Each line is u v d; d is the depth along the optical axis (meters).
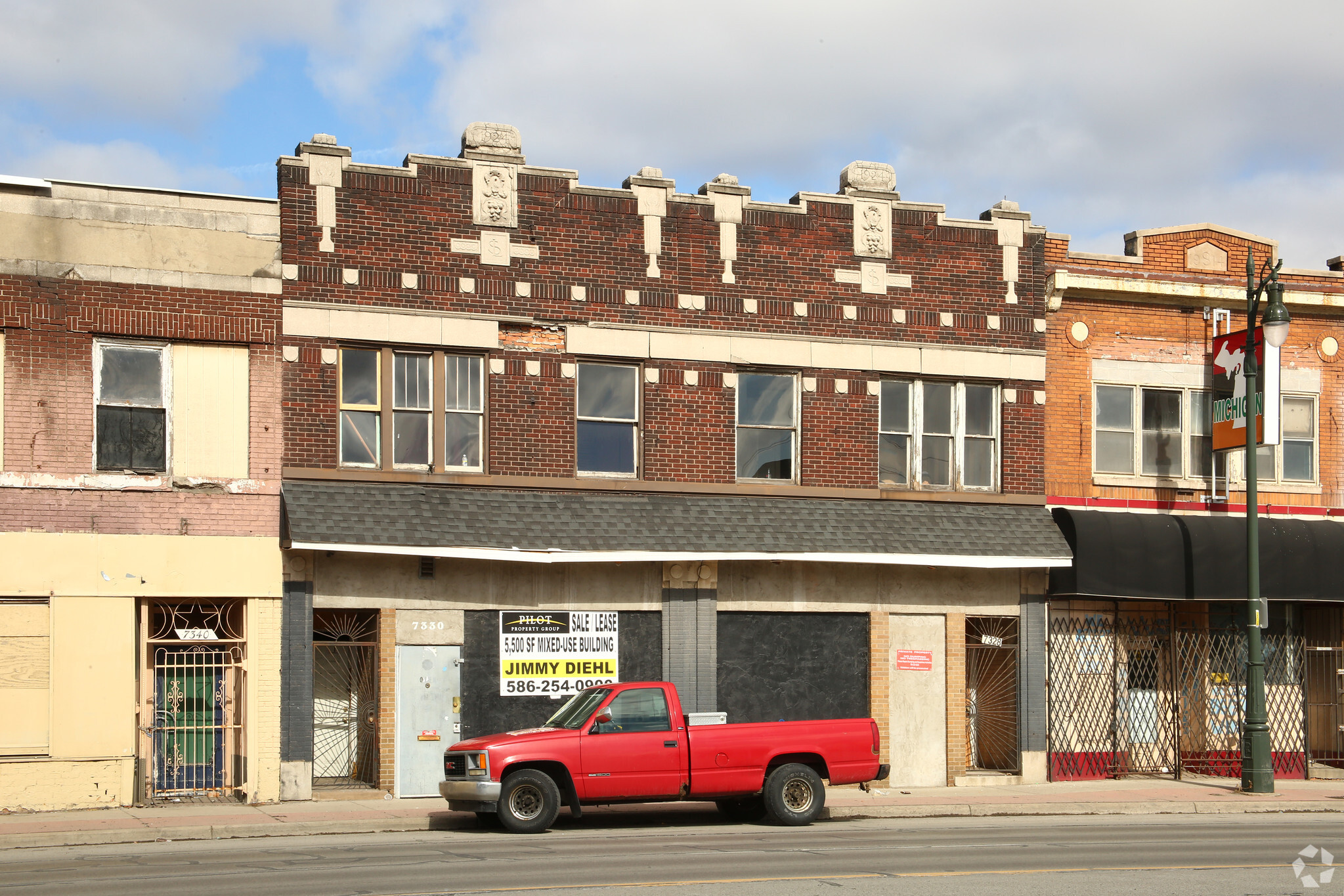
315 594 19.86
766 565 22.16
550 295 21.39
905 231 23.47
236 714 19.73
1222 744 24.59
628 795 16.94
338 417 20.23
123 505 19.03
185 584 19.19
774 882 12.02
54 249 19.02
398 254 20.66
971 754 23.56
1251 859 14.06
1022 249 24.08
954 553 22.50
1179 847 15.18
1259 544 23.31
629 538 21.02
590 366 21.78
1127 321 24.67
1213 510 24.72
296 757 19.53
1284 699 25.09
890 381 23.42
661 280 22.03
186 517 19.30
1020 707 23.34
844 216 23.16
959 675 23.03
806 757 17.86
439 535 19.97
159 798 19.16
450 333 20.81
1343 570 24.11
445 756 17.09
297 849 14.95
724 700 21.81
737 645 21.98
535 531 20.58
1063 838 16.22
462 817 18.02
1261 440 23.14
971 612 23.22
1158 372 24.73
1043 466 23.81
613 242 21.84
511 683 20.72
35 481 18.62
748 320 22.45
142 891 11.56
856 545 22.06
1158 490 24.50
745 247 22.55
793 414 22.75
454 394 20.98
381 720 20.03
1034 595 23.55
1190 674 24.66
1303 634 25.55
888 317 23.23
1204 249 25.16
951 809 19.77
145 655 19.20
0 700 18.28
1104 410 24.50
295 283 20.09
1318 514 25.17
